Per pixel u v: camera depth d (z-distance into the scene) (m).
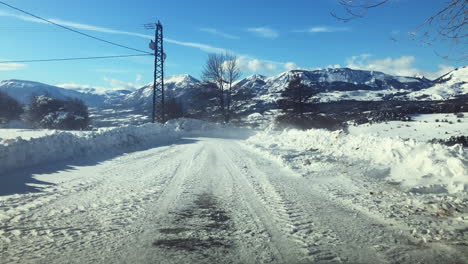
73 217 6.33
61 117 59.91
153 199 7.87
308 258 4.47
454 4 5.41
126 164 13.87
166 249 4.77
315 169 11.77
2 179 9.87
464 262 4.29
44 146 13.80
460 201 7.09
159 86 42.75
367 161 12.12
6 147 11.74
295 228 5.74
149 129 27.81
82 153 16.06
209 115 52.16
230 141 29.31
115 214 6.57
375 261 4.36
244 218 6.36
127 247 4.83
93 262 4.29
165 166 13.38
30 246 4.83
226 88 50.97
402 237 5.26
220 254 4.61
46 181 9.89
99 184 9.62
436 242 5.01
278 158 14.77
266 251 4.72
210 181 10.20
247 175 11.27
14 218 6.18
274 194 8.41
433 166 9.34
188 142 27.03
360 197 7.96
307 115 49.78
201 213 6.70
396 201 7.47
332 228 5.75
